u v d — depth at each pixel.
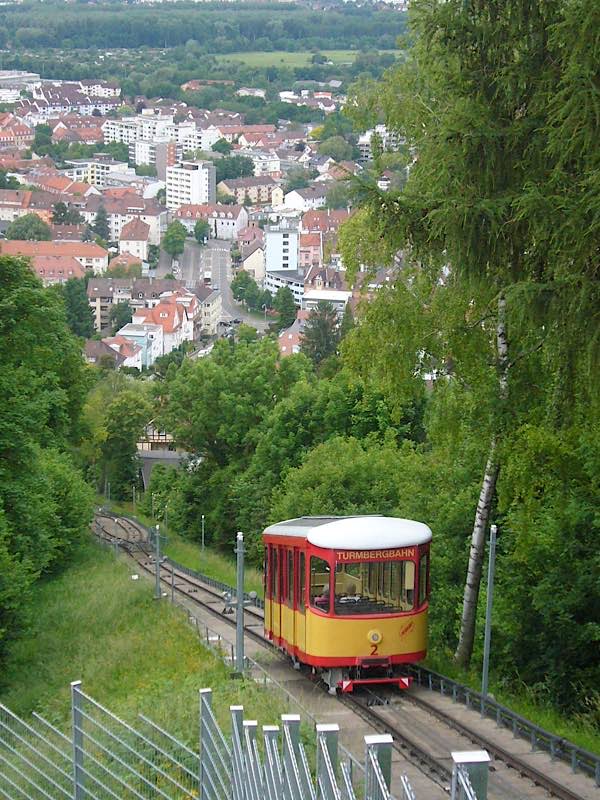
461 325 26.83
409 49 28.58
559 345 19.58
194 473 74.31
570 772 19.28
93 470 96.62
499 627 27.88
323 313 141.62
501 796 18.23
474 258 21.08
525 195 19.36
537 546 26.91
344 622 24.70
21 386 37.66
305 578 25.62
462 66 22.22
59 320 57.12
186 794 15.75
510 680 27.95
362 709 23.78
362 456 48.50
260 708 21.84
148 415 97.62
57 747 17.30
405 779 11.04
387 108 29.08
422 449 52.97
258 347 74.62
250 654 30.42
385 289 28.34
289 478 51.03
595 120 18.42
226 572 55.31
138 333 198.88
